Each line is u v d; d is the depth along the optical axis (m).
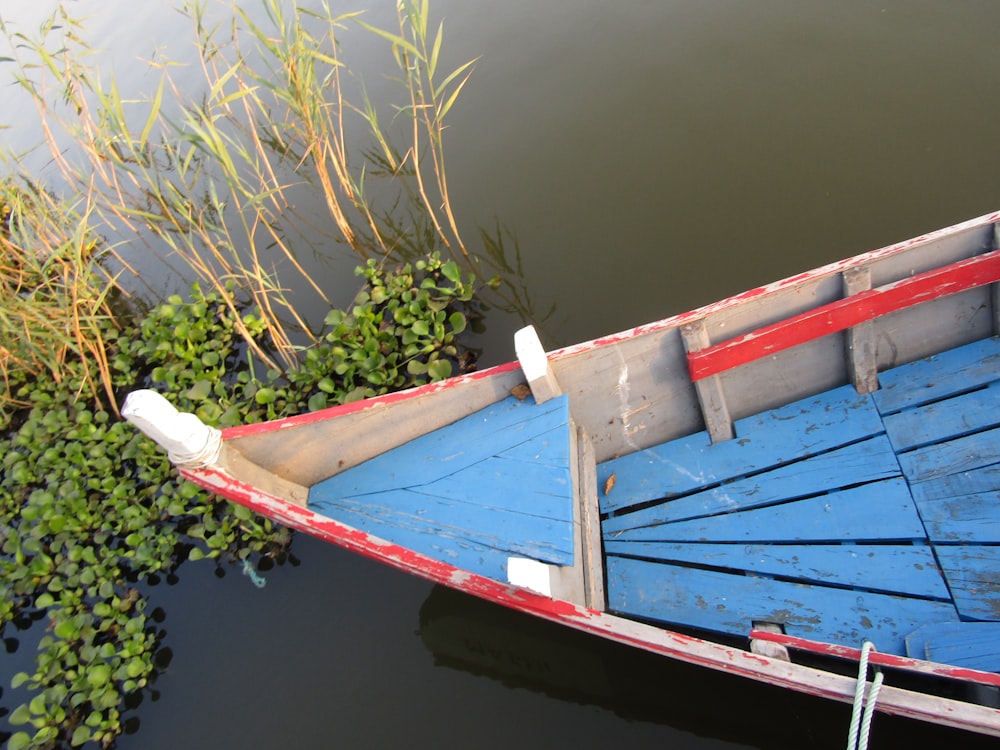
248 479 3.54
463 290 5.44
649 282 5.32
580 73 6.82
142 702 4.01
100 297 5.42
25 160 7.64
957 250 3.67
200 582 4.46
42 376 5.69
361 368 5.10
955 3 6.13
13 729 4.03
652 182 5.86
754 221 5.39
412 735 3.69
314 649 4.07
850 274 3.61
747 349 3.64
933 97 5.63
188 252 6.63
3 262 6.01
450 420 3.83
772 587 3.49
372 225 5.98
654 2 7.19
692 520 3.80
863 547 3.48
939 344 3.90
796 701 3.36
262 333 5.82
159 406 3.07
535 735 3.61
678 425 4.13
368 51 7.45
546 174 6.20
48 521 4.68
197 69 7.72
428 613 4.11
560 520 3.27
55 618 4.27
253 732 3.83
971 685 3.02
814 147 5.66
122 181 7.29
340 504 3.70
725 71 6.40
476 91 6.98
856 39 6.24
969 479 3.50
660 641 3.01
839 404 3.94
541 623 3.93
